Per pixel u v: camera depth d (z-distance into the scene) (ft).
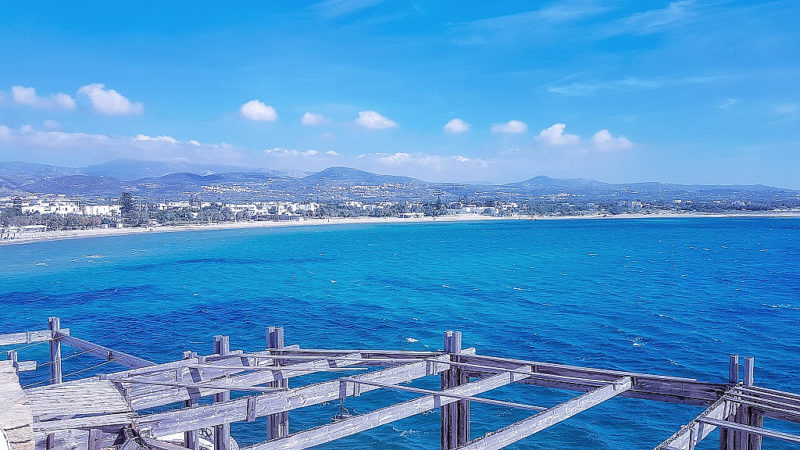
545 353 137.18
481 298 227.40
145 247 544.21
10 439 20.61
